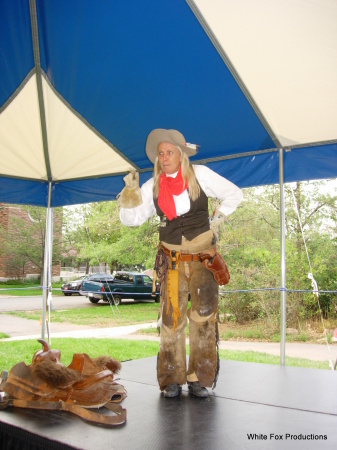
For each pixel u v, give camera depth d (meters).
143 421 2.07
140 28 3.14
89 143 4.58
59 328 10.87
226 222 12.88
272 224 12.95
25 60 3.60
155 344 8.16
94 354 6.96
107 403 2.24
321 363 6.77
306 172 4.11
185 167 2.55
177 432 1.92
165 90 3.73
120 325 11.59
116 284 16.66
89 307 16.00
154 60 3.42
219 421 2.08
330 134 3.91
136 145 4.54
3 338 8.87
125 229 16.45
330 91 3.39
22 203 5.20
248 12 2.85
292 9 2.73
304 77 3.31
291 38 2.98
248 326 11.45
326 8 2.65
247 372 3.19
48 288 5.48
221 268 2.53
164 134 2.50
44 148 4.69
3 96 3.94
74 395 2.22
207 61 3.36
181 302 2.57
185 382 2.54
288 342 9.60
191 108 3.91
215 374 2.53
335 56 3.04
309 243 11.86
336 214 12.37
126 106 4.00
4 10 3.08
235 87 3.58
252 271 11.62
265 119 3.88
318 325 10.91
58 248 21.52
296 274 11.02
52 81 3.82
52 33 3.30
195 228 2.54
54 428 1.92
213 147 4.43
